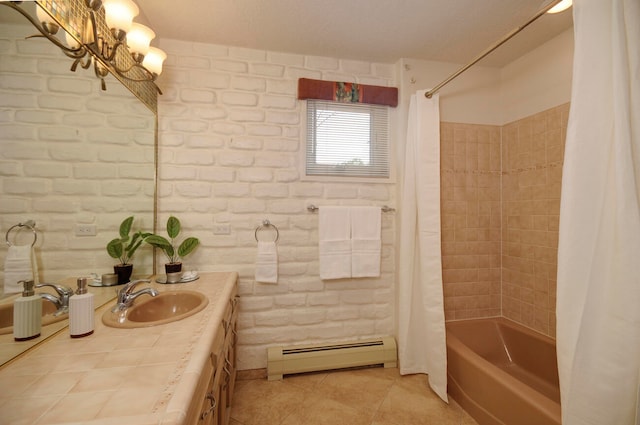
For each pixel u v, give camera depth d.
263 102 1.83
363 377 1.82
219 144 1.77
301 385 1.73
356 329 1.96
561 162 1.72
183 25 1.59
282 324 1.85
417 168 1.79
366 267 1.89
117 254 1.34
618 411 0.85
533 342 1.82
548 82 1.79
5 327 0.75
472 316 2.10
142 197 1.55
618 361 0.85
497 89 2.13
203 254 1.75
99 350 0.75
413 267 1.84
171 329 0.89
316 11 1.48
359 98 1.90
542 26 1.63
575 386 0.91
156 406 0.53
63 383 0.60
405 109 1.94
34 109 0.85
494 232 2.13
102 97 1.21
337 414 1.50
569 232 0.95
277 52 1.85
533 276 1.90
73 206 1.06
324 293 1.91
